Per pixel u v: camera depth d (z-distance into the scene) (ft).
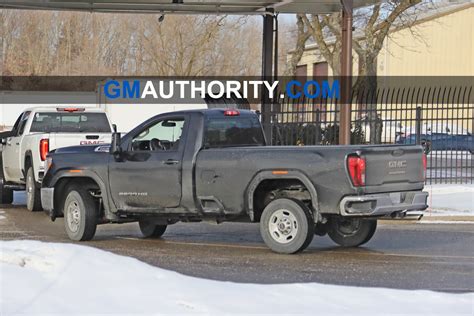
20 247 33.30
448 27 176.04
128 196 46.26
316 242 48.21
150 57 213.87
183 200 44.37
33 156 62.95
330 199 40.37
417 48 174.91
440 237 50.47
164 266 38.17
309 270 37.22
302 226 41.19
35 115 67.92
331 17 117.60
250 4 81.46
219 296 27.43
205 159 43.57
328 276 35.63
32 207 65.36
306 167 40.75
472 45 176.96
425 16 172.76
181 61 182.09
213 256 41.60
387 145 41.91
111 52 232.12
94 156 47.65
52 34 244.42
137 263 31.86
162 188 44.88
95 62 230.89
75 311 24.88
